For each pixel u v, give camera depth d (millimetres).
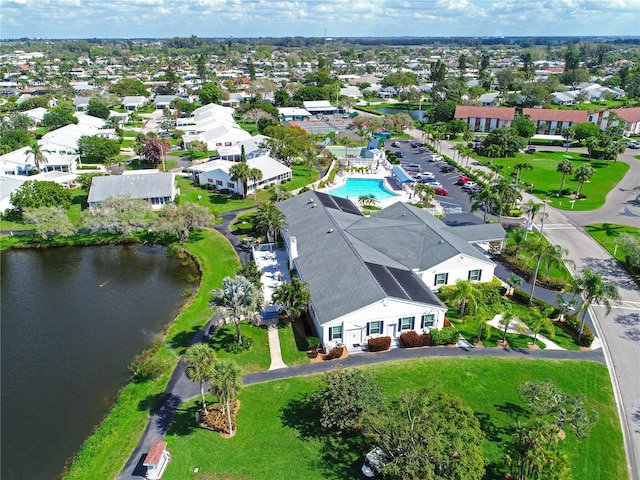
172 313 61906
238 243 79750
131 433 41312
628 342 53344
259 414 42969
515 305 60844
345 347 51500
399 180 110625
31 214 82500
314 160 124250
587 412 42750
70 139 137625
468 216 90312
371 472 36281
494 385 46281
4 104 199250
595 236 81562
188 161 132875
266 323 57062
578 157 136750
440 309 53281
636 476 36812
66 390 48125
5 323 60125
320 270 60562
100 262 77312
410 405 36125
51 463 39750
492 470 36781
